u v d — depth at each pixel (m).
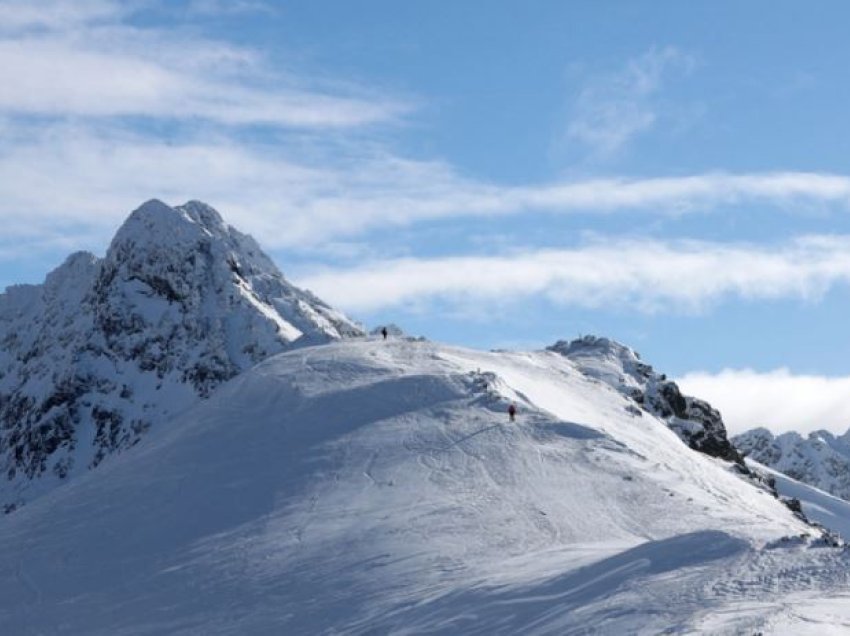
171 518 70.88
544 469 72.56
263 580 59.00
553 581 46.03
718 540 45.66
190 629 54.81
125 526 71.06
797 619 34.41
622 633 36.94
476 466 72.94
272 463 76.38
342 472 73.38
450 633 43.53
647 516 64.94
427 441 77.31
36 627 59.16
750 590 38.84
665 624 36.75
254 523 67.75
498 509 65.62
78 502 76.88
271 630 52.25
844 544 44.38
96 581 64.31
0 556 70.31
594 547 55.44
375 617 49.78
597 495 68.31
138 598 60.44
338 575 57.50
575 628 38.78
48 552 69.38
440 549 59.22
